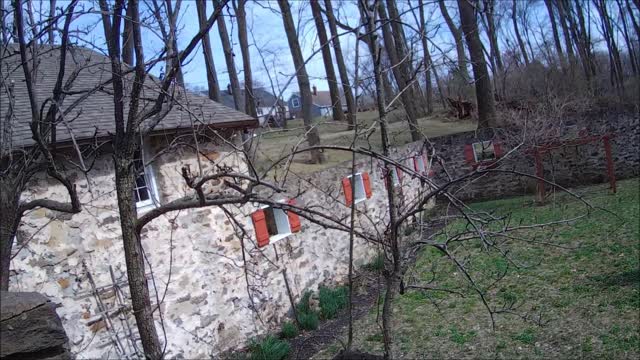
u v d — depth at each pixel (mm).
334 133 21766
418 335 6734
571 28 23484
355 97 3467
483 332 6469
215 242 7539
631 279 7086
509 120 14508
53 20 3496
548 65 20688
